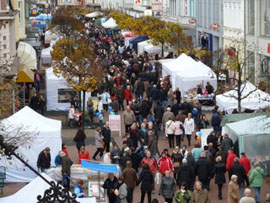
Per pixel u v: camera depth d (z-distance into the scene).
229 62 68.12
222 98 50.34
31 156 39.06
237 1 83.00
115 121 51.00
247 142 37.75
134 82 70.38
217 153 36.16
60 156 35.94
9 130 37.44
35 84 68.31
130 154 36.91
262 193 35.16
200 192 29.25
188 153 35.09
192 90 60.88
